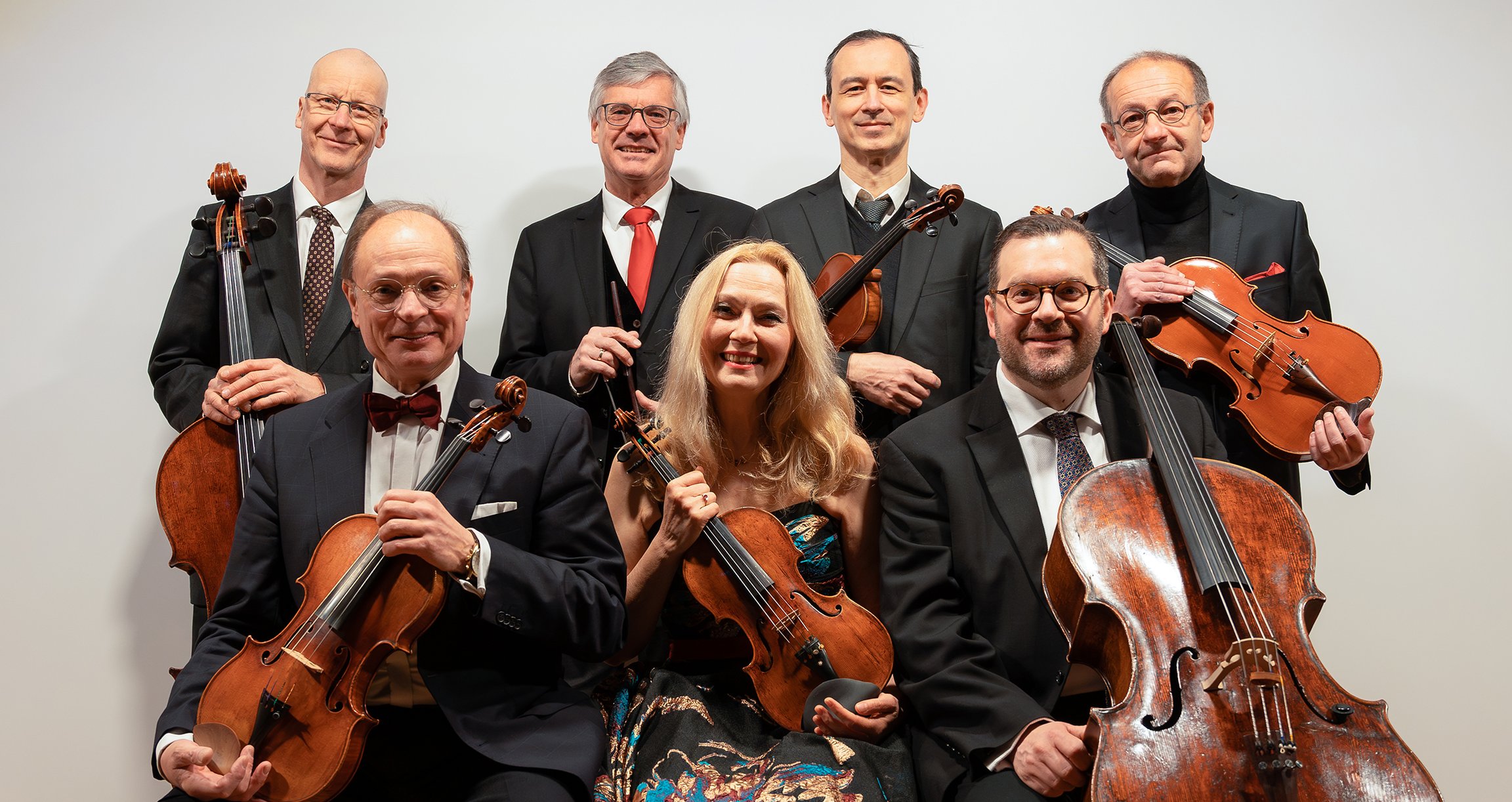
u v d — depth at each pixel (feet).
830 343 8.55
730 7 11.74
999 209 11.53
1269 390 8.41
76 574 11.04
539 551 7.11
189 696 6.41
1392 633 11.01
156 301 11.35
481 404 6.73
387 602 6.35
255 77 11.54
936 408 8.06
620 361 9.07
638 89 10.25
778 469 8.23
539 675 7.02
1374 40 11.43
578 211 10.49
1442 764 10.86
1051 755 6.37
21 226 11.36
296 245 9.84
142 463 11.18
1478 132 11.35
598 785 6.91
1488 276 11.25
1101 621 6.34
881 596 7.73
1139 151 9.69
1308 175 11.38
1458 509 11.09
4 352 11.23
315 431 7.25
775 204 10.11
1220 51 11.50
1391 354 11.21
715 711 7.48
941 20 11.62
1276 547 6.55
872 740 7.20
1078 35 11.57
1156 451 6.93
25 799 10.77
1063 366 7.50
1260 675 5.65
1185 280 8.73
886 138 9.94
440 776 6.85
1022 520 7.45
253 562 6.99
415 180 11.56
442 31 11.65
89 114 11.48
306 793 6.06
